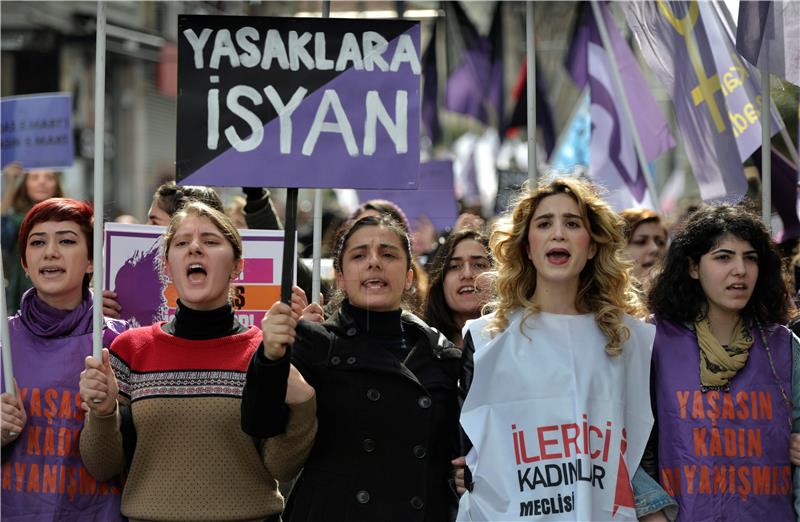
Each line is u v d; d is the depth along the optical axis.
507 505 3.92
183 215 4.18
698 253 4.21
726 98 5.71
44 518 4.16
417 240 8.24
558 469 3.92
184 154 3.88
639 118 6.75
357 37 3.97
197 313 4.14
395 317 4.18
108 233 4.99
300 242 10.77
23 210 8.05
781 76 4.93
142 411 4.04
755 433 4.07
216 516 3.98
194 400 4.03
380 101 3.95
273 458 3.95
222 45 3.93
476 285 5.12
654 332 4.14
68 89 17.64
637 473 4.01
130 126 18.72
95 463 4.03
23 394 4.24
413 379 4.04
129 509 4.02
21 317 4.39
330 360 4.06
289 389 3.88
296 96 3.93
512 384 4.02
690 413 4.08
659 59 5.95
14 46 17.25
